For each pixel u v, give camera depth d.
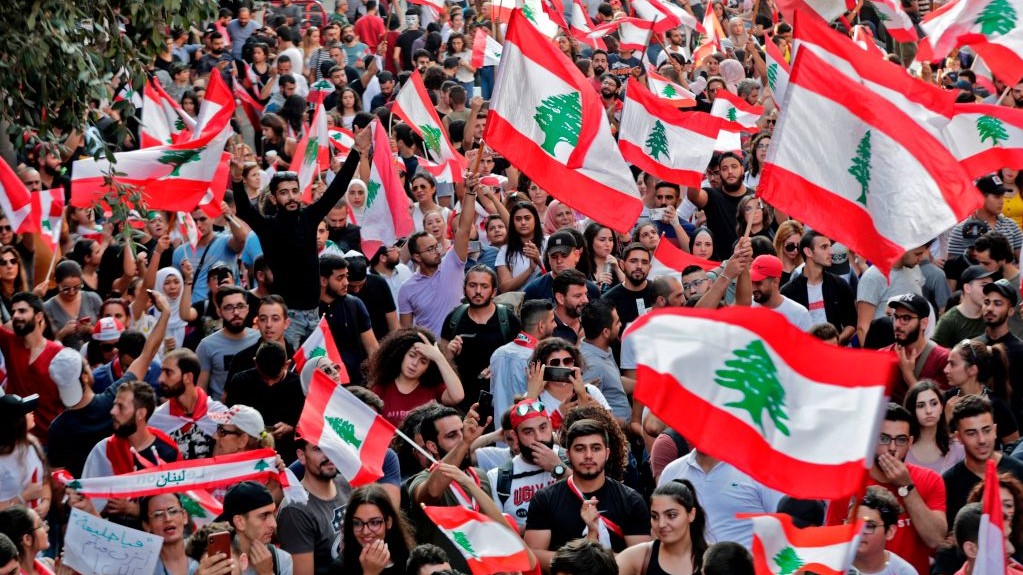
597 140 19.19
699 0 52.16
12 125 19.55
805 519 14.80
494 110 19.23
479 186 24.56
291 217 20.94
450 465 14.80
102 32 19.97
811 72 15.81
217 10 21.00
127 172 22.56
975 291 20.75
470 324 21.00
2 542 12.45
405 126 32.69
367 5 48.44
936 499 15.55
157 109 28.33
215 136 22.66
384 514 14.34
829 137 15.83
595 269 24.06
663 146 25.47
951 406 17.05
